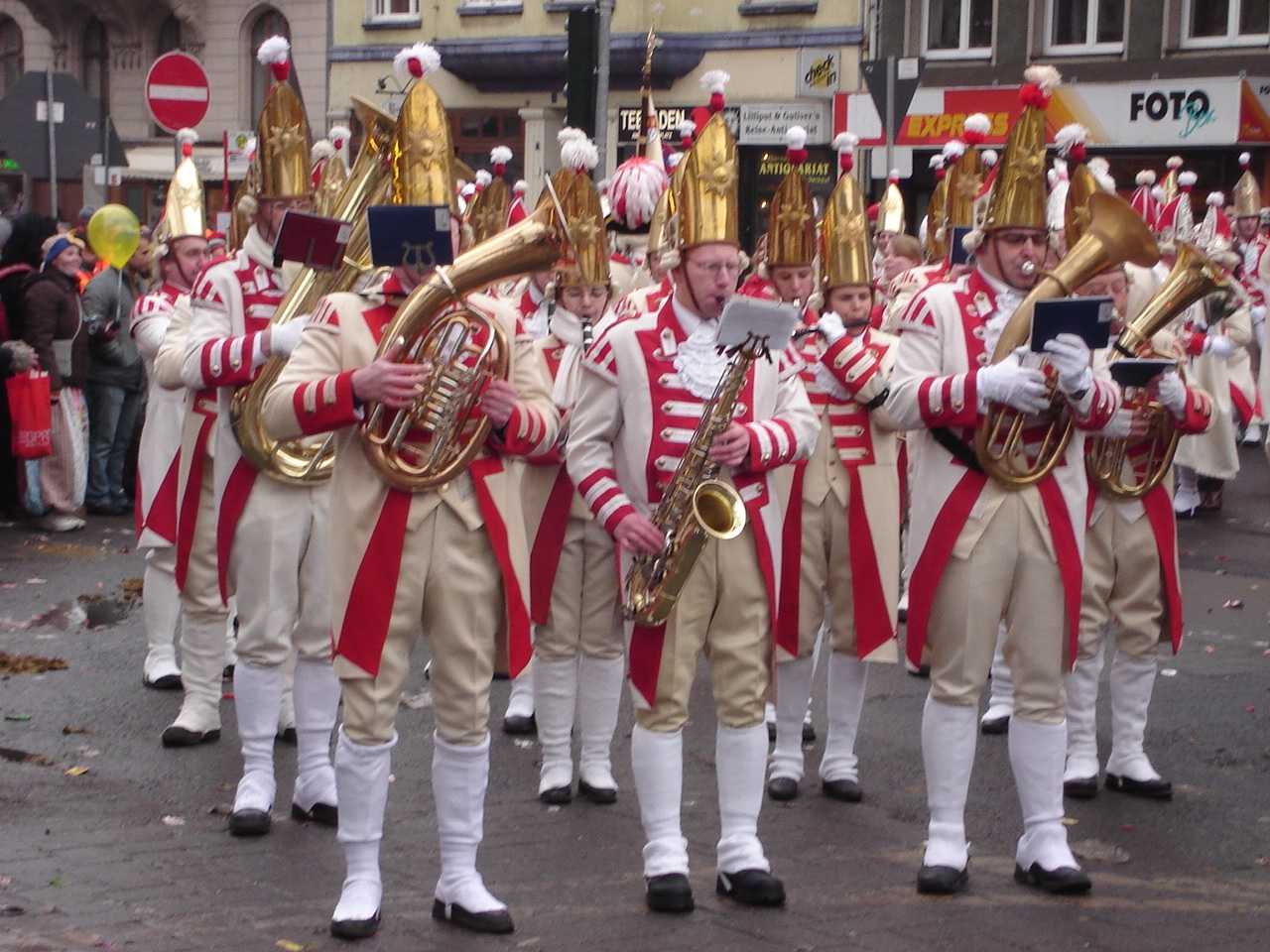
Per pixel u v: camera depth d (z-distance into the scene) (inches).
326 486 283.7
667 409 247.3
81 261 629.3
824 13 1126.4
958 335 258.7
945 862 258.7
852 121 1093.1
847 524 306.2
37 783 303.1
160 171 1288.1
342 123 1300.4
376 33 1280.8
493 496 236.8
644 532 243.9
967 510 255.8
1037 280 261.3
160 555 374.0
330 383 227.3
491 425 231.3
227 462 284.5
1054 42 1068.5
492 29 1233.4
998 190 259.4
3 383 580.1
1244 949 237.5
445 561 234.2
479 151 1266.0
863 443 308.3
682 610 246.5
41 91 663.1
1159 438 308.0
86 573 502.3
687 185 248.4
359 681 234.2
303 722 283.3
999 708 355.9
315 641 282.0
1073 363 243.1
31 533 572.1
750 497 247.9
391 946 231.6
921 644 261.6
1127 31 1045.8
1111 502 308.8
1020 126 258.8
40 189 1435.8
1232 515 643.5
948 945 235.8
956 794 260.2
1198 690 386.9
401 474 229.5
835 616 309.4
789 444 245.6
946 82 1096.2
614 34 1163.3
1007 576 256.8
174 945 228.4
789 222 306.2
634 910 247.8
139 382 618.5
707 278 247.1
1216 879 267.7
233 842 274.7
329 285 282.7
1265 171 1034.1
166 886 252.4
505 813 297.6
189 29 1360.7
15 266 570.9
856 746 341.7
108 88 1433.3
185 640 333.7
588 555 305.3
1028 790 260.7
